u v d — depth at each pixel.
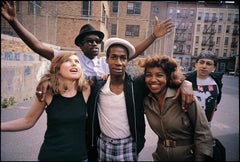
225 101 5.62
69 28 10.31
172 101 1.33
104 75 1.54
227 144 2.67
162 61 1.31
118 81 1.42
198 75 1.77
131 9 12.51
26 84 4.62
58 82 1.28
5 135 2.41
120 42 1.31
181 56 20.50
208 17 19.44
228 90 7.77
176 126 1.37
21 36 1.72
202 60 1.72
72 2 10.25
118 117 1.44
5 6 1.58
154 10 11.96
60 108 1.27
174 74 1.33
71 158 1.25
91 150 1.58
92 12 10.39
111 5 12.70
